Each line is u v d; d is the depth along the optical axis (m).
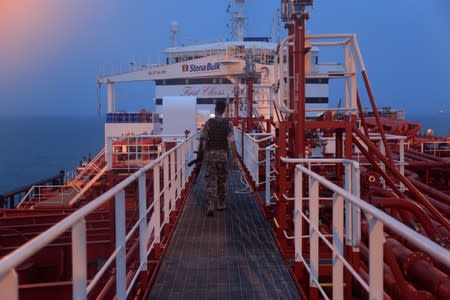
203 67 37.69
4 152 109.50
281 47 6.74
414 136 17.38
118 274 4.09
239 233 7.79
